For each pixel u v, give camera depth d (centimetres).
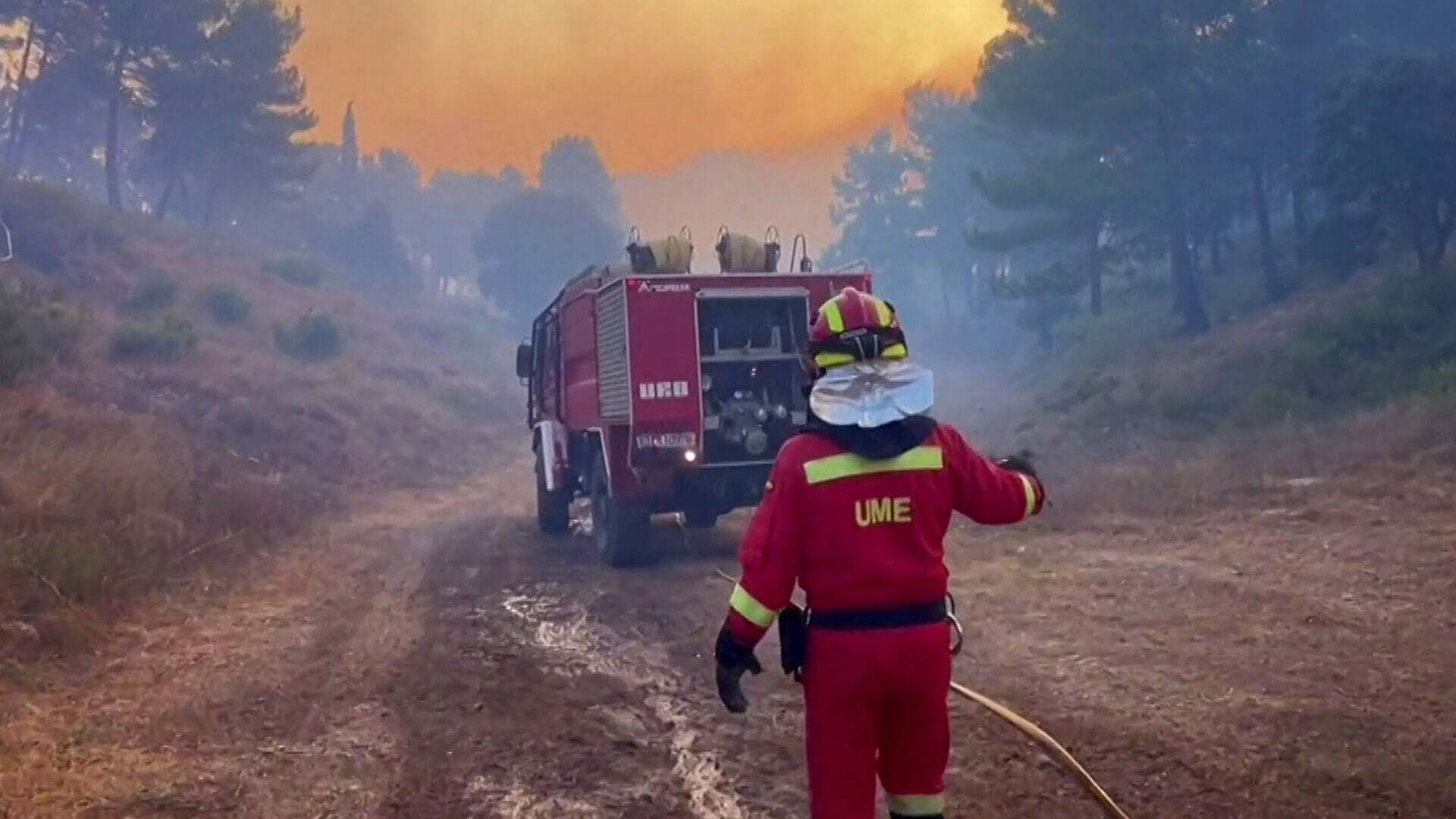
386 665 816
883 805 530
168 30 5400
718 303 1186
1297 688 633
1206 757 546
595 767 593
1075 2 2919
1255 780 515
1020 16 3064
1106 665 709
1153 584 919
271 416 2434
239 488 1511
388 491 2186
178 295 3850
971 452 356
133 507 1202
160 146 5728
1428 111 2188
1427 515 1049
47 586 908
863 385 341
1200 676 670
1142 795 512
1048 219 3388
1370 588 832
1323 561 933
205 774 588
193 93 5512
